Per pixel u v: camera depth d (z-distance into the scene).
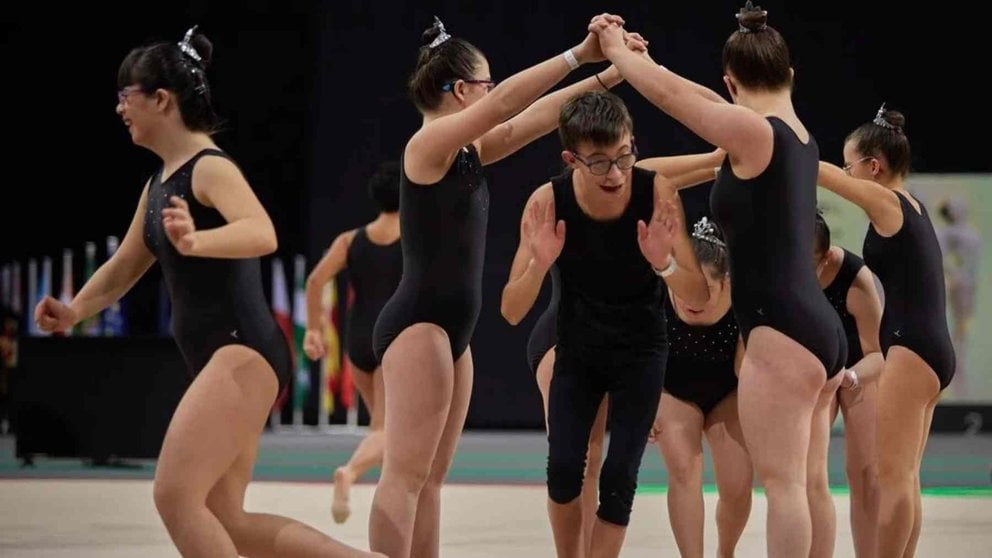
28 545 13.83
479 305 10.41
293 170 34.19
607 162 9.63
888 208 11.43
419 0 32.44
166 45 9.19
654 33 31.59
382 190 15.90
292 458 25.38
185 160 9.08
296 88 34.06
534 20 31.89
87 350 22.89
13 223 34.28
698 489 11.32
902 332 11.50
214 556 8.68
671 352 11.42
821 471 11.16
